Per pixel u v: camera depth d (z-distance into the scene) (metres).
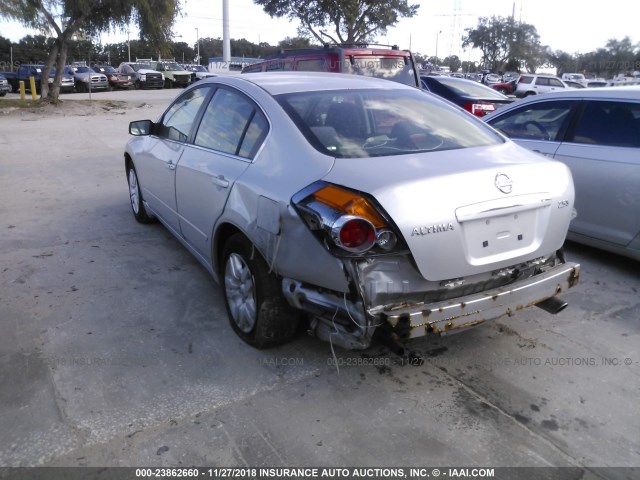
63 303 3.99
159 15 22.14
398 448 2.59
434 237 2.65
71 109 19.72
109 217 6.22
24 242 5.32
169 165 4.41
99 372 3.14
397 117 3.44
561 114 5.12
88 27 21.89
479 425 2.75
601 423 2.77
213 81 4.21
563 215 3.11
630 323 3.80
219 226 3.51
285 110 3.29
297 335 3.49
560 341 3.55
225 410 2.84
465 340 3.56
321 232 2.63
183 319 3.78
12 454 2.51
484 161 2.98
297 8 28.11
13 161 9.65
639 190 4.35
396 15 29.02
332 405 2.89
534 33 60.28
